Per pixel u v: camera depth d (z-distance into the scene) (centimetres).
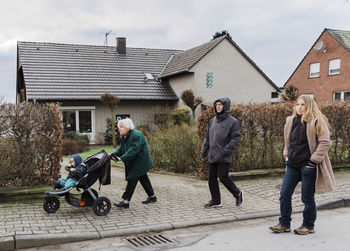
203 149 643
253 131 900
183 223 541
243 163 902
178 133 1045
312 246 446
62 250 449
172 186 809
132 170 622
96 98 2098
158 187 798
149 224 534
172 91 2388
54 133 691
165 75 2377
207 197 702
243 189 765
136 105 2278
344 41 2788
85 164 590
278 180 859
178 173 1009
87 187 577
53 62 2281
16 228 500
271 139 922
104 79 2277
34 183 692
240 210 611
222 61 2297
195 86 2208
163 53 2716
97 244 469
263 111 902
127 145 614
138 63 2530
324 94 2931
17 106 673
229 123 605
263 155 920
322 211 630
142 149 624
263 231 512
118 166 1178
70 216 568
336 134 996
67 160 1351
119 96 2173
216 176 625
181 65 2356
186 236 497
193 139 1020
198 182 856
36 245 462
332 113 982
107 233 496
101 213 573
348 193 713
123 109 2244
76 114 2122
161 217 571
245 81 2380
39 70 2181
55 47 2419
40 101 2000
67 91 2081
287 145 491
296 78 3231
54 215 572
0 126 657
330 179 467
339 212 625
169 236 499
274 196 707
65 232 489
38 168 691
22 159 679
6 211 589
